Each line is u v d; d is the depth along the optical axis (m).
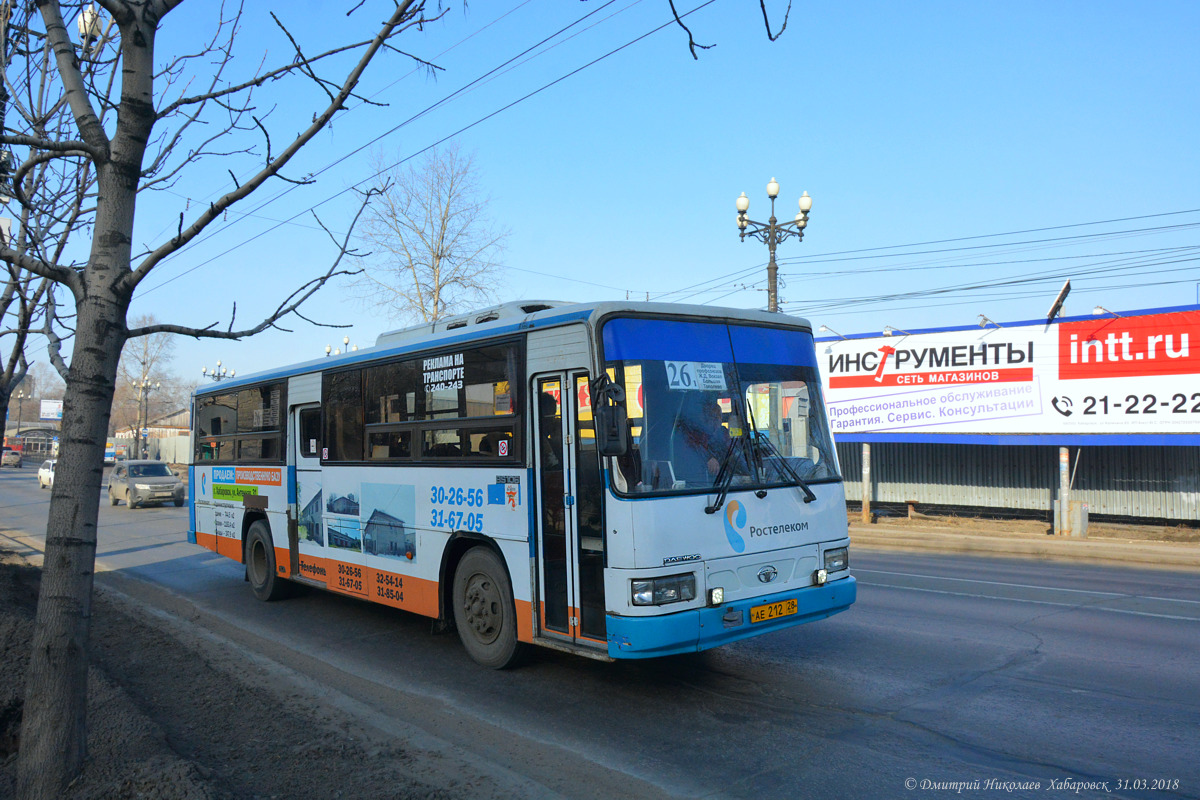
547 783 4.61
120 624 8.91
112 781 4.22
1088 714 5.54
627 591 5.52
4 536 19.47
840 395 21.52
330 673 7.10
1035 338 18.56
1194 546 15.38
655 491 5.66
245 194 4.02
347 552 8.87
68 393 4.18
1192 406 16.66
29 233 4.96
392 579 8.11
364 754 5.04
